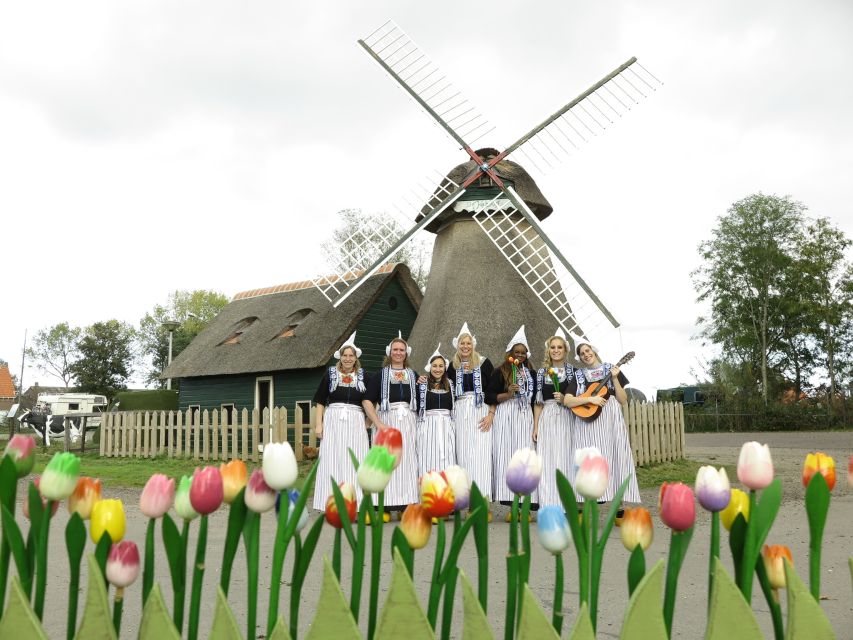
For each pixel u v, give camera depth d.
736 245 52.31
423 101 16.98
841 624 4.24
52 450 21.59
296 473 1.81
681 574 5.64
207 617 4.48
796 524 8.16
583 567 1.79
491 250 16.34
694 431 44.72
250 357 21.02
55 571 5.90
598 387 8.42
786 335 53.06
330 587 1.60
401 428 8.84
